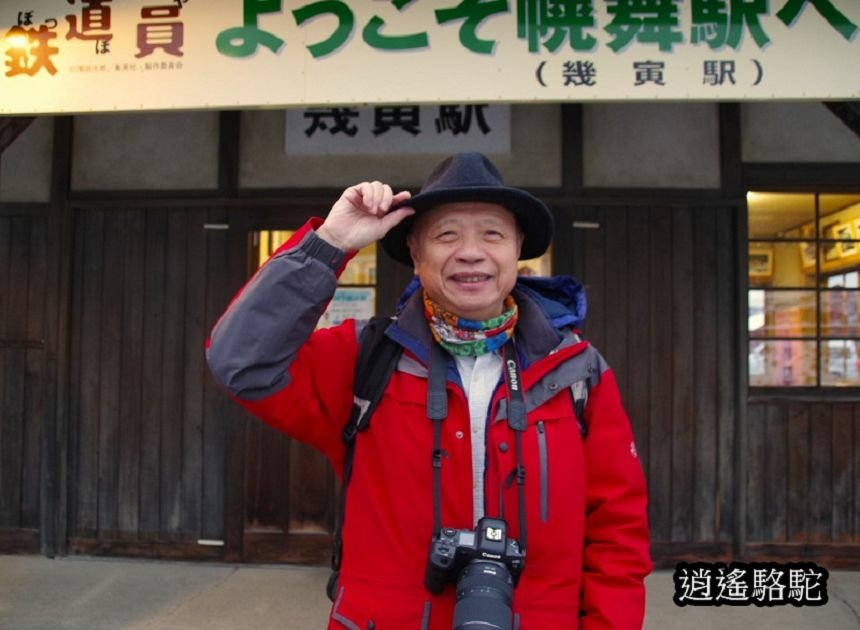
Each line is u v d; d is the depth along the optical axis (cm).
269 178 436
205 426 434
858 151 423
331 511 428
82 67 303
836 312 429
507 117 429
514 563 129
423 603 133
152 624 347
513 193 139
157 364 437
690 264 424
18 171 447
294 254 137
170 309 438
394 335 146
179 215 439
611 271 425
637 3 287
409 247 158
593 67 287
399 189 430
